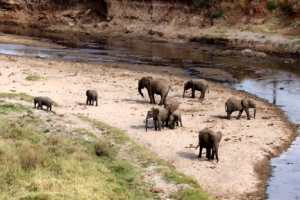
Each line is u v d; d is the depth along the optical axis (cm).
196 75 3778
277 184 1537
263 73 3928
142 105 2555
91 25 7500
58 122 2020
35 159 1466
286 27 5384
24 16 8262
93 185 1315
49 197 1184
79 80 3212
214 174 1591
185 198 1305
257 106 2684
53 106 2389
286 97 3006
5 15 8275
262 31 5469
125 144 1816
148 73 3756
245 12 5938
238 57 4809
